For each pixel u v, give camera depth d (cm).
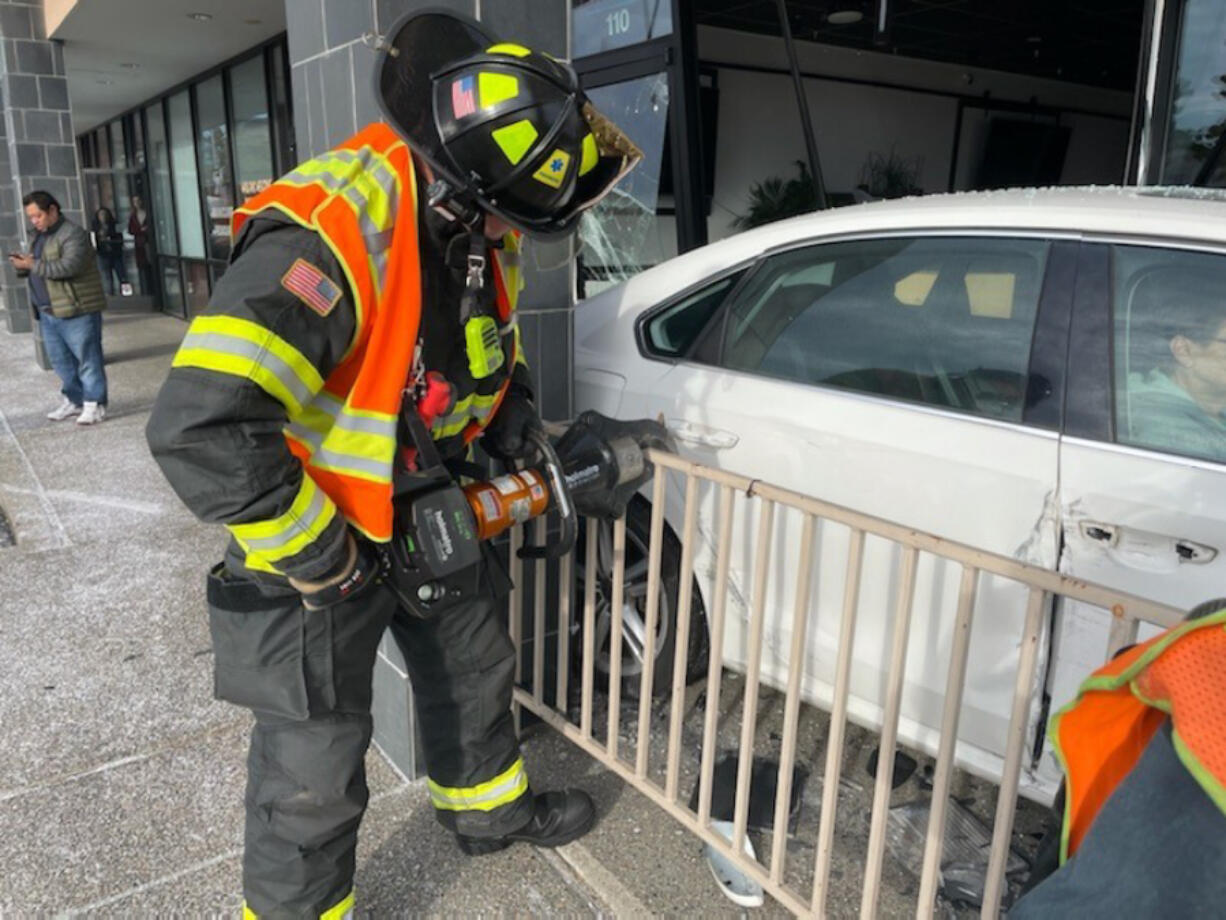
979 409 214
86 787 254
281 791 172
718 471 194
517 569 262
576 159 151
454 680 205
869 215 245
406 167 152
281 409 140
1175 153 418
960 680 160
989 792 251
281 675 165
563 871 224
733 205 940
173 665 322
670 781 219
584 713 247
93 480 538
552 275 260
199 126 1212
